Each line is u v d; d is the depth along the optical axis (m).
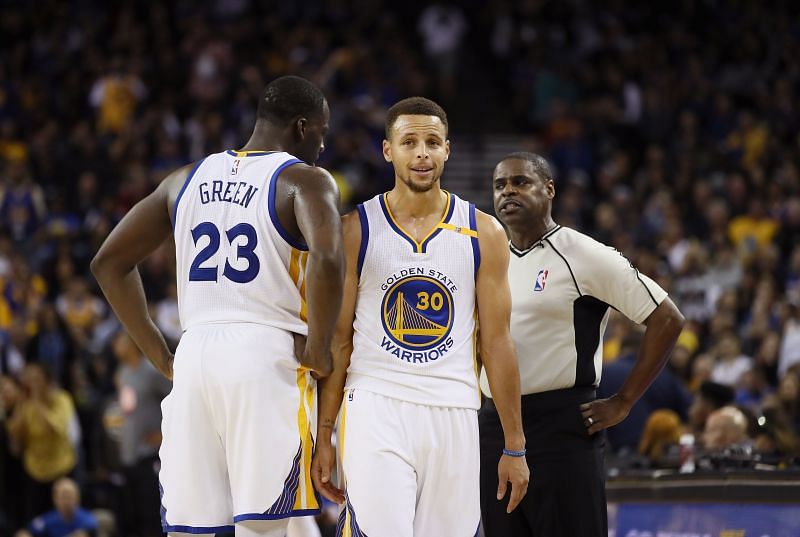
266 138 13.87
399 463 13.18
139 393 32.34
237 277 13.16
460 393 13.44
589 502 15.76
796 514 16.17
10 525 34.47
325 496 13.56
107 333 43.94
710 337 40.66
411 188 13.65
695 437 24.28
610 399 15.93
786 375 30.72
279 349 13.08
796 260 43.62
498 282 13.77
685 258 46.03
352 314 13.70
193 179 13.65
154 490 31.83
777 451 21.30
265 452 12.88
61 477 35.00
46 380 35.25
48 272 47.09
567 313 15.90
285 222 13.16
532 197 16.12
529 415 15.86
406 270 13.56
